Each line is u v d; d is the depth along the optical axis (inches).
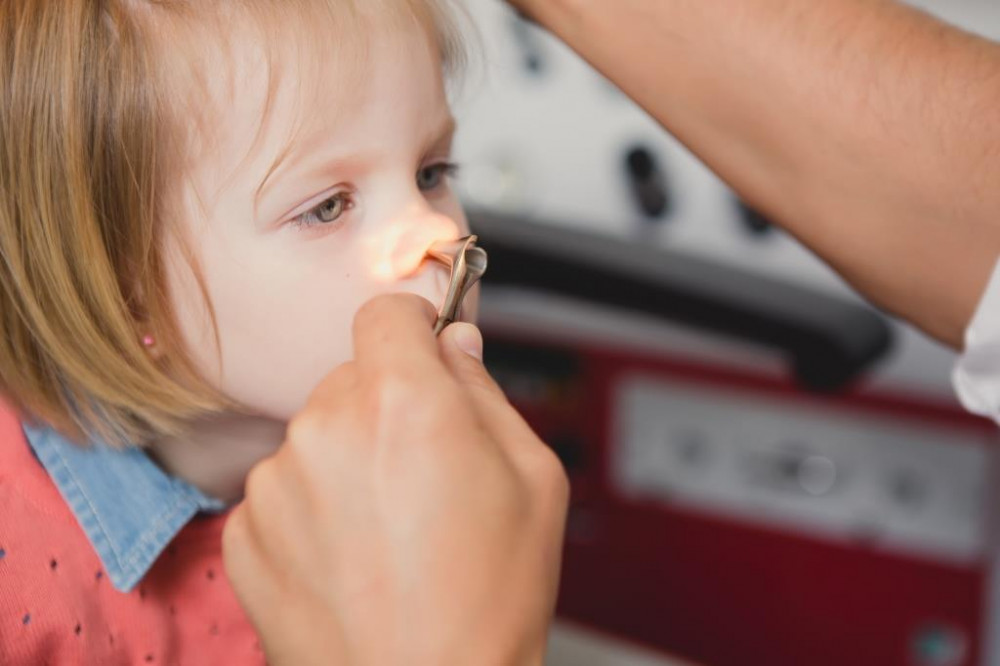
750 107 25.3
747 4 24.9
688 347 51.9
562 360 55.1
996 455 47.3
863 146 24.4
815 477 51.3
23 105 25.0
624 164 51.7
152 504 27.5
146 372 26.2
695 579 55.8
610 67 26.5
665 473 54.8
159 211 25.0
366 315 19.7
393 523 16.8
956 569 49.6
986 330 24.5
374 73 24.6
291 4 24.3
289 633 17.6
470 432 17.5
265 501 17.8
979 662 50.3
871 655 52.7
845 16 24.8
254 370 25.8
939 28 25.0
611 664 37.2
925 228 24.5
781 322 40.2
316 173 24.5
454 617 16.3
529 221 44.6
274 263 24.9
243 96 24.2
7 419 27.8
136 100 24.5
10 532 26.0
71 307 26.0
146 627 27.7
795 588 53.5
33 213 25.6
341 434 17.4
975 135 23.5
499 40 52.3
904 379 47.8
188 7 24.4
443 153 27.2
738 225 49.8
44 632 25.8
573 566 58.7
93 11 24.8
